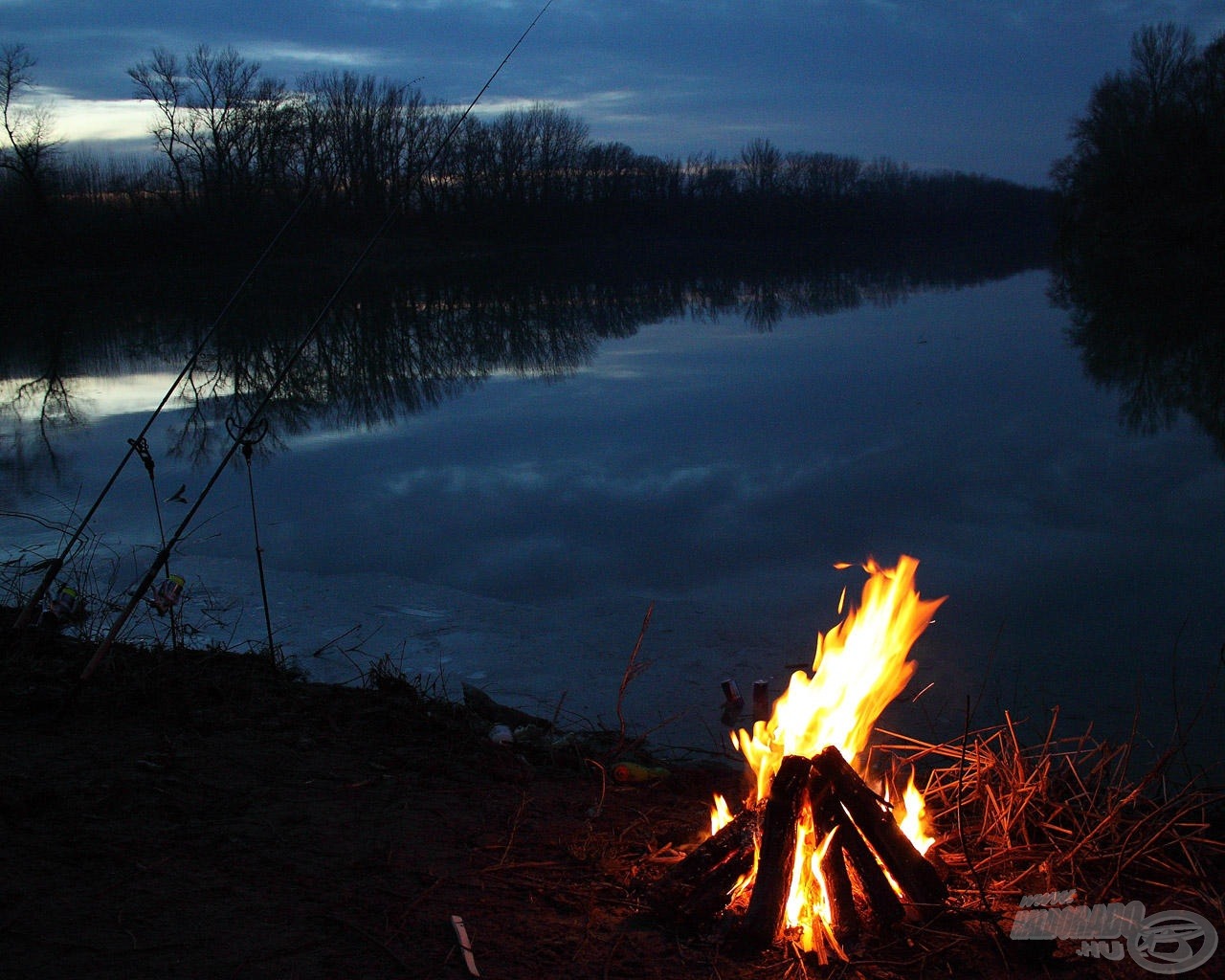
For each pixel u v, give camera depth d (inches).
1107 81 1936.5
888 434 434.3
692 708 176.7
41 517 312.2
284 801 119.9
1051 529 293.4
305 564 271.7
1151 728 162.4
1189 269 1406.3
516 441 442.0
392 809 119.7
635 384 590.9
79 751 130.3
